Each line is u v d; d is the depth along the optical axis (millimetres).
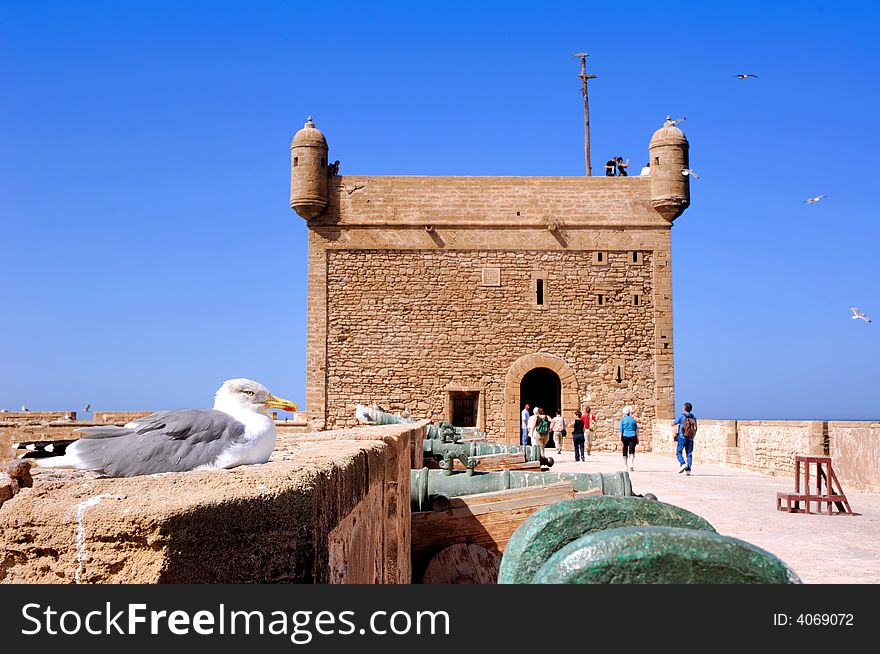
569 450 35375
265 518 2740
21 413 26266
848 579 8609
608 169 38812
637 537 2430
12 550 2590
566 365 35469
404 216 35844
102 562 2547
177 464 3832
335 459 4262
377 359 35406
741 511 14531
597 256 35875
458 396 36188
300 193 35156
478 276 35750
